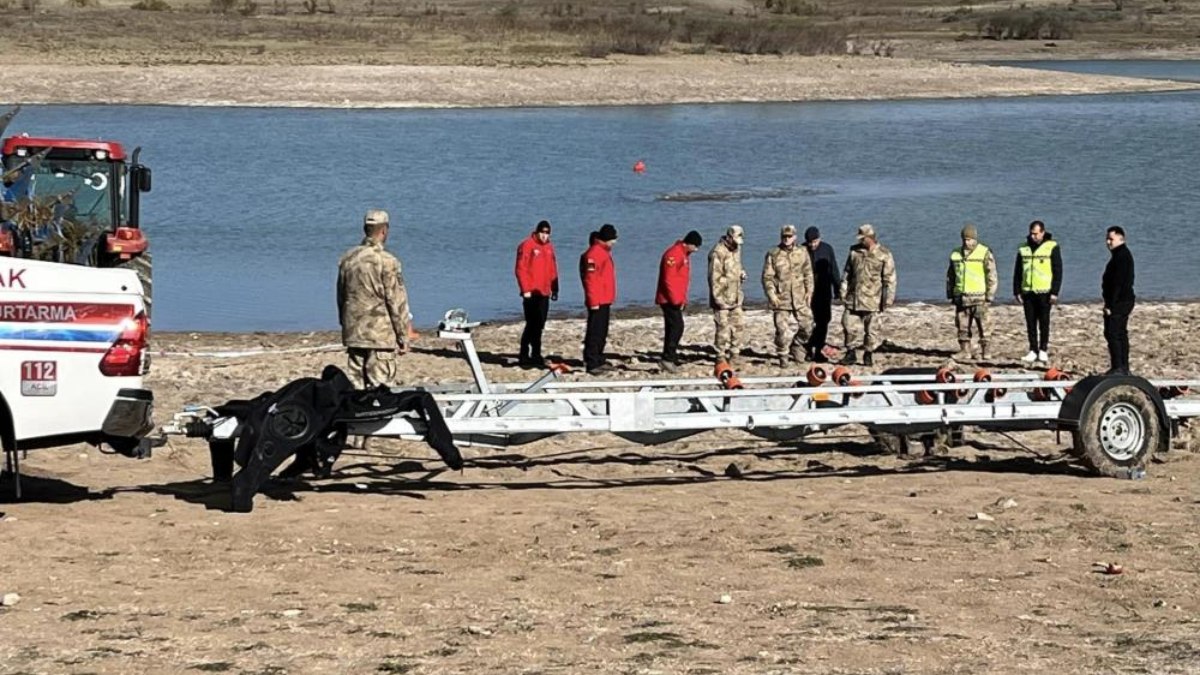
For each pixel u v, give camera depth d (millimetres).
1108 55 115562
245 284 32812
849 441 17438
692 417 14430
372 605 10469
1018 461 16328
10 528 12711
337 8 130125
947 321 27469
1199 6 151875
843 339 25016
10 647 9289
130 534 12594
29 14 102188
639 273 33906
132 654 9133
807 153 58812
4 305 12047
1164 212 43781
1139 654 9328
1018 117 74062
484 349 24875
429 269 34656
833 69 88312
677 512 13836
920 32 128125
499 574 11477
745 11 145000
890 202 45500
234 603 10492
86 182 20422
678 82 82500
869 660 9156
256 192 47094
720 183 50156
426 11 125312
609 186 49219
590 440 17406
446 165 53938
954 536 12859
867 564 11867
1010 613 10422
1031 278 23031
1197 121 72125
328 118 69625
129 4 123125
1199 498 14336
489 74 80438
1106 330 21688
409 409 13688
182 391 20531
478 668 8891
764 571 11648
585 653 9250
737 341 23188
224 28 100438
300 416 13547
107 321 12312
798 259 23234
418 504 14094
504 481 15289
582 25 107875
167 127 64750
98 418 12312
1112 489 14766
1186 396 16875
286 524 13094
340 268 15477
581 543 12578
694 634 9750
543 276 23109
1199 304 29359
